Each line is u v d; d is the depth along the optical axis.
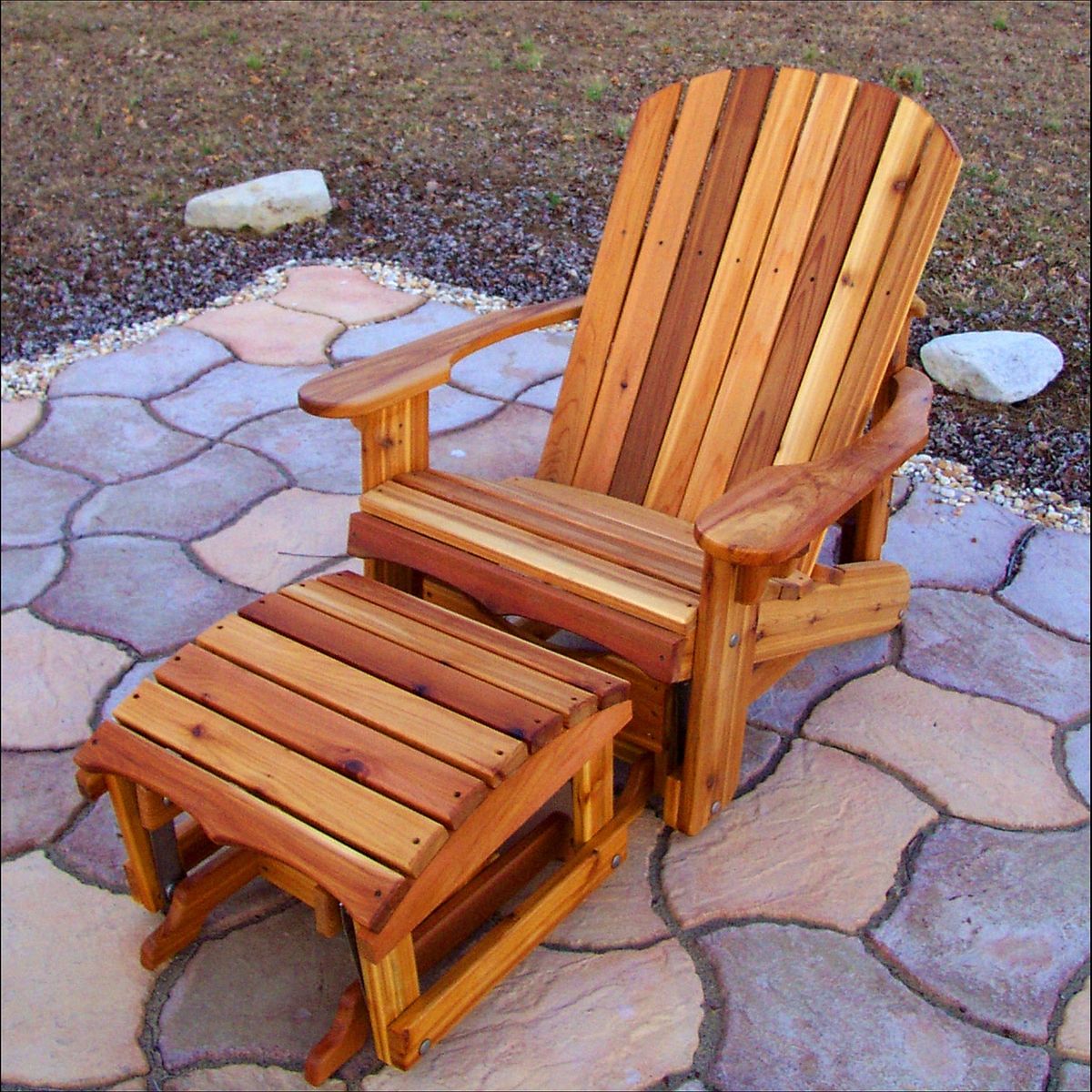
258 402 3.46
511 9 6.64
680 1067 1.67
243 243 4.53
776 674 2.22
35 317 4.05
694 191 2.37
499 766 1.55
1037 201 4.40
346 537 2.88
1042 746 2.25
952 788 2.15
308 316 3.95
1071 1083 1.66
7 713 2.32
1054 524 2.94
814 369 2.21
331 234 4.56
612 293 2.46
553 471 2.53
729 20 6.31
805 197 2.24
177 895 1.78
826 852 2.02
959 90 5.29
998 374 3.37
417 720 1.64
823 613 2.16
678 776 1.96
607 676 1.76
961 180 4.54
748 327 2.30
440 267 4.27
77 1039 1.71
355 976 1.80
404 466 2.17
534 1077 1.66
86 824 2.08
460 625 1.87
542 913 1.81
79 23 6.74
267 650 1.80
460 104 5.54
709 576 1.73
